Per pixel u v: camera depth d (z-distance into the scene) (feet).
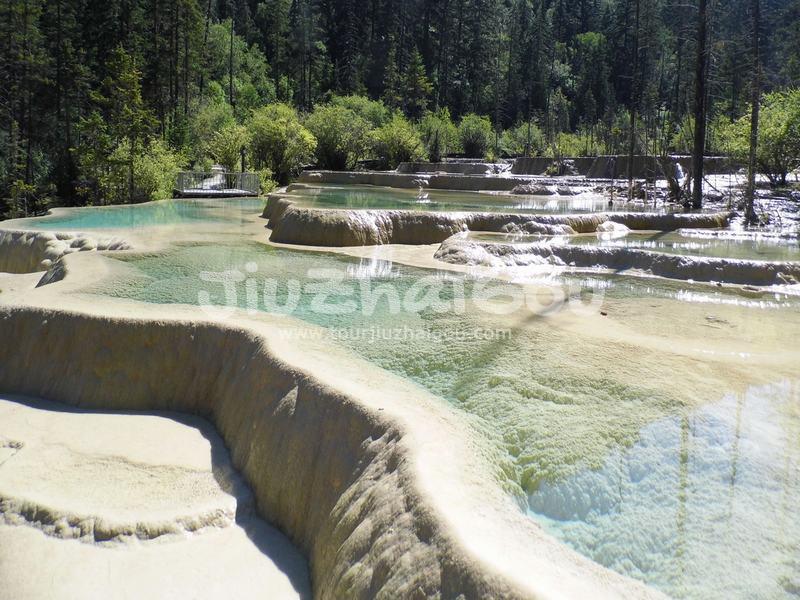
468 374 21.90
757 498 15.05
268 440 20.51
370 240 49.75
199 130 131.03
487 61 228.22
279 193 89.35
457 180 96.07
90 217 63.82
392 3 236.43
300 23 223.30
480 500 13.83
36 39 122.93
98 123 99.09
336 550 15.57
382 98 207.10
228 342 25.86
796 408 18.51
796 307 31.35
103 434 24.17
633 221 55.88
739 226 56.95
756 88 59.31
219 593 16.71
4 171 117.70
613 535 14.44
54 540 18.97
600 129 155.84
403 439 16.31
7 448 23.26
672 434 17.48
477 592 11.05
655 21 95.30
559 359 22.57
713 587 12.73
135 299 31.14
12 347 28.96
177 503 19.94
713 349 23.95
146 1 150.71
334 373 21.08
